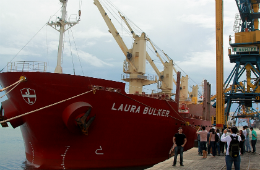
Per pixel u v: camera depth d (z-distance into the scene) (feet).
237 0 105.91
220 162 43.19
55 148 50.55
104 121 51.42
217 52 94.94
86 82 48.34
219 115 93.56
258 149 61.77
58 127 48.98
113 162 54.29
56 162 50.67
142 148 58.85
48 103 47.73
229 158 30.14
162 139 63.82
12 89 46.62
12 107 52.54
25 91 47.62
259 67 100.32
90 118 48.57
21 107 49.88
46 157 51.08
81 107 46.68
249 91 99.14
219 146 52.24
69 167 50.52
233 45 101.45
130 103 53.83
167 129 64.95
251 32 100.22
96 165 52.24
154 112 59.62
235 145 29.60
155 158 62.34
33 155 53.78
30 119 49.14
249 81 101.45
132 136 56.18
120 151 55.06
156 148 62.34
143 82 86.53
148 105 57.52
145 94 65.82
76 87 47.57
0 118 54.54
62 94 47.26
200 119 93.91
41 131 49.42
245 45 99.81
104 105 50.39
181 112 80.07
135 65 83.46
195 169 37.17
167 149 66.28
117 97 51.42
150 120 58.95
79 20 58.49
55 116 48.19
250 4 107.04
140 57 83.25
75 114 46.44
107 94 50.03
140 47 83.82
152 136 60.49
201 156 51.34
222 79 94.58
